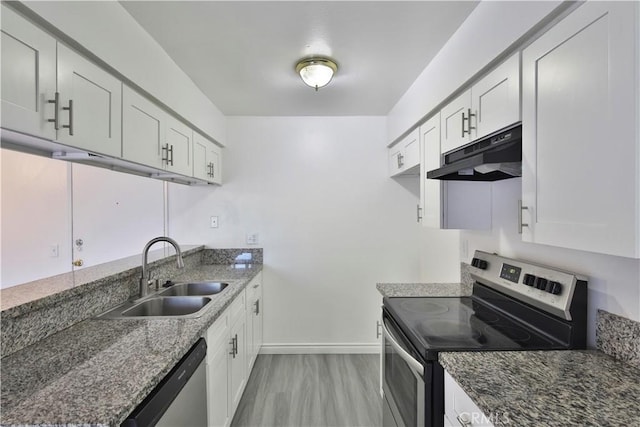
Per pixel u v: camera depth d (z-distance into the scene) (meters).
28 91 0.95
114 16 1.35
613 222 0.79
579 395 0.87
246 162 3.12
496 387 0.92
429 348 1.19
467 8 1.46
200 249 3.00
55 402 0.82
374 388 2.51
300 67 1.99
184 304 1.93
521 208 1.13
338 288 3.15
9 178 2.06
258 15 1.52
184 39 1.71
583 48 0.87
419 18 1.54
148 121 1.67
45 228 2.20
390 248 3.15
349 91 2.48
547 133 1.01
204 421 1.44
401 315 1.61
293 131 3.12
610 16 0.79
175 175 2.19
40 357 1.08
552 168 0.99
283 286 3.14
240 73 2.13
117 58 1.37
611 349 1.11
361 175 3.14
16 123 0.91
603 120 0.81
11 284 2.07
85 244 2.40
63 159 1.45
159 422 1.01
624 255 0.76
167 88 1.86
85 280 1.51
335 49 1.84
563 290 1.22
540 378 0.97
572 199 0.91
